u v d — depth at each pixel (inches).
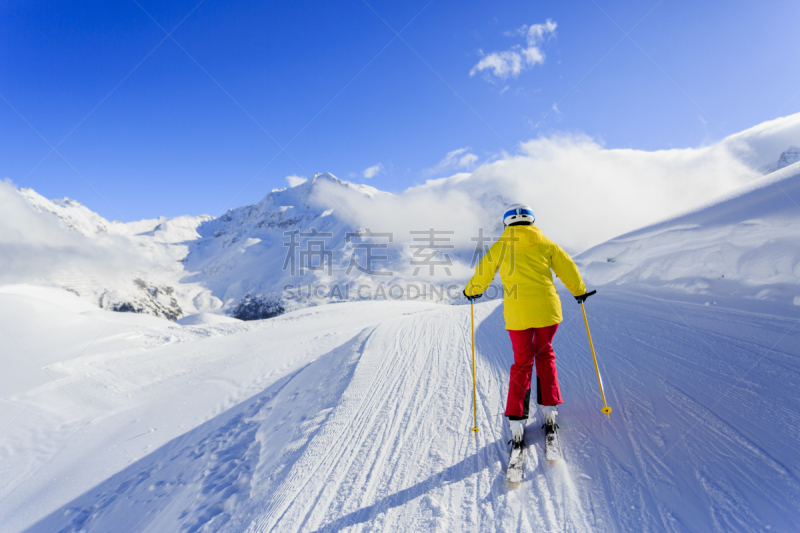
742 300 163.2
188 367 463.5
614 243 358.0
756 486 62.2
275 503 93.4
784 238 169.9
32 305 611.5
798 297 142.3
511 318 91.3
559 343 158.1
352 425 126.0
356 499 86.3
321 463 106.0
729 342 121.3
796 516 54.6
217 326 818.2
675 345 129.0
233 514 106.2
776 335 118.6
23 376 428.8
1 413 327.6
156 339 669.9
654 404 94.6
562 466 80.0
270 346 526.9
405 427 116.7
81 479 202.8
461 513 73.8
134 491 170.4
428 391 142.4
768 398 85.7
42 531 158.9
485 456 91.8
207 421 249.9
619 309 199.9
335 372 209.8
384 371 177.8
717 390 94.1
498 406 118.0
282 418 186.7
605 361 128.1
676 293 207.8
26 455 249.6
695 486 65.7
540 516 68.2
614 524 62.3
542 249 92.4
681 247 243.0
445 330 250.4
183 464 182.7
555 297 90.5
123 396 365.4
